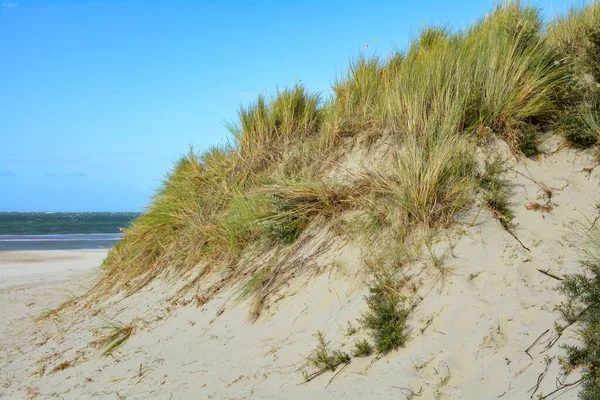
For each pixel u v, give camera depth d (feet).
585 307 11.50
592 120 16.80
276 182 20.88
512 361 11.02
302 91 25.63
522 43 19.62
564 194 15.55
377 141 19.69
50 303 28.32
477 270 13.52
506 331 11.77
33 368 18.47
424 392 11.04
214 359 14.99
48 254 66.64
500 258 13.70
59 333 21.52
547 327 11.48
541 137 17.88
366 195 17.63
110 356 17.47
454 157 16.63
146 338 17.95
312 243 17.85
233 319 16.78
